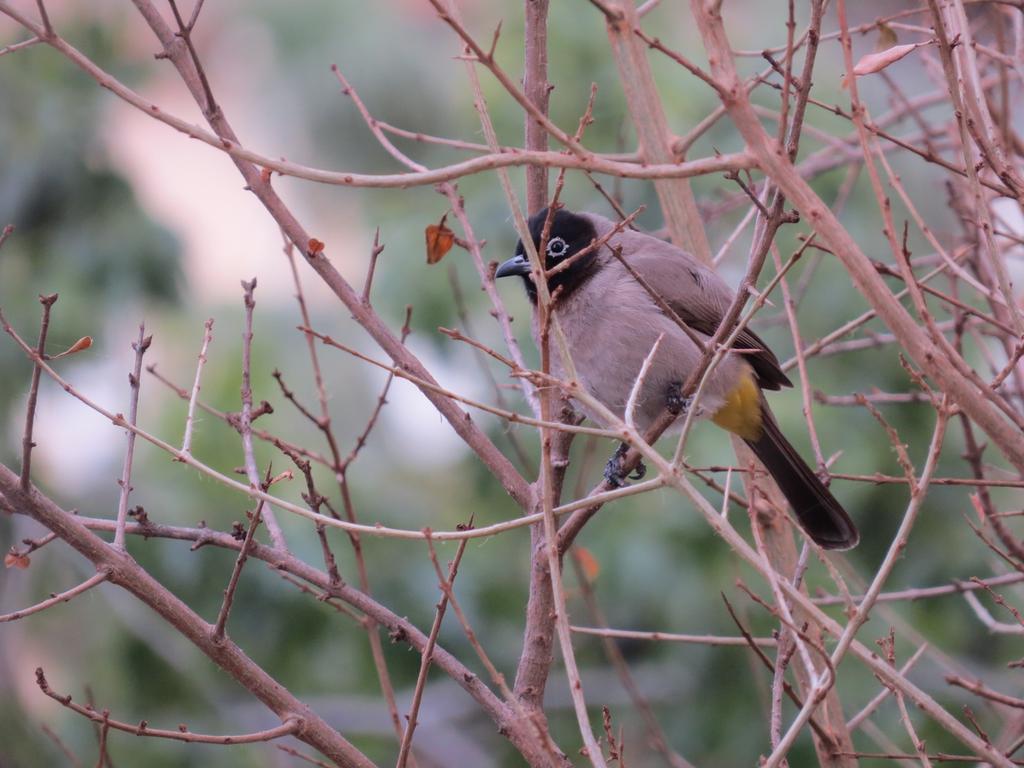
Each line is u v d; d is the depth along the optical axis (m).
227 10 16.52
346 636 12.29
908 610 11.82
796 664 6.87
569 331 8.53
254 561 12.00
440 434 13.41
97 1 13.26
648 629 12.26
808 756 11.55
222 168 17.91
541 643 6.44
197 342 13.30
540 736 4.99
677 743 12.10
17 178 12.52
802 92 5.04
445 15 4.61
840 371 11.98
